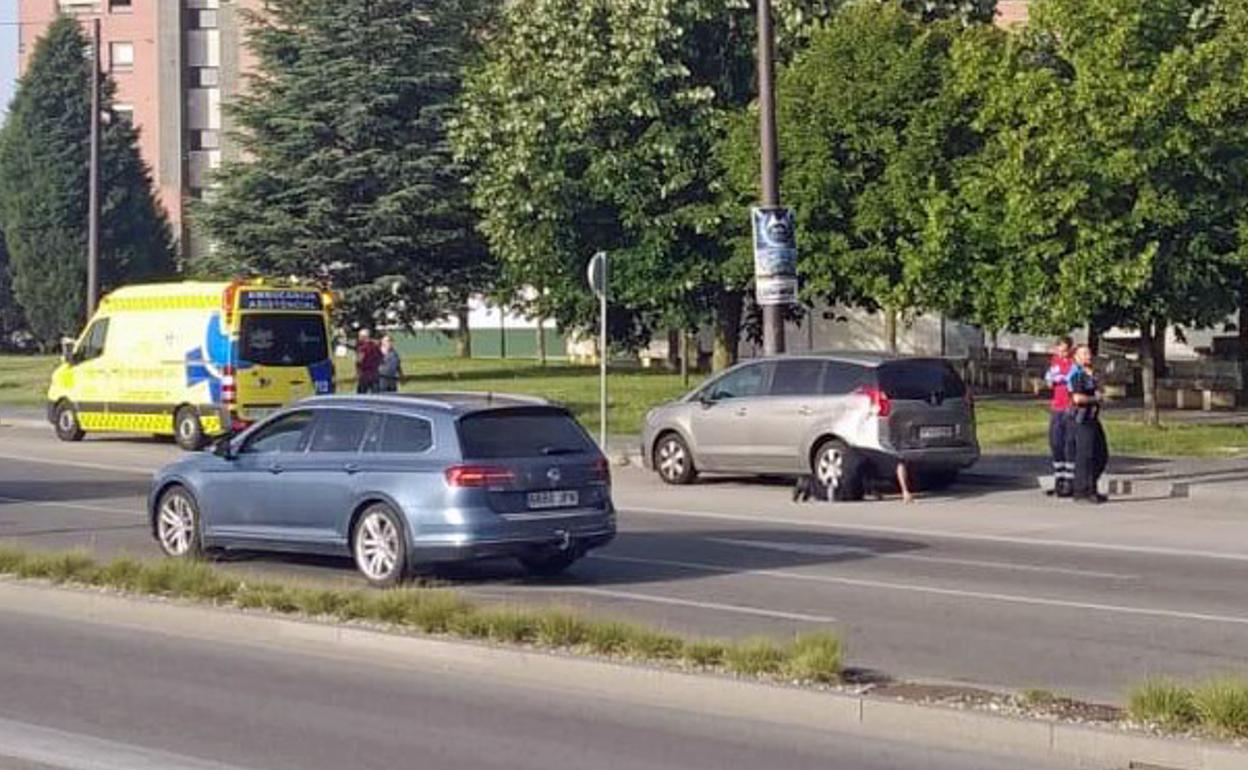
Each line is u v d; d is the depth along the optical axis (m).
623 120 37.81
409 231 47.88
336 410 15.95
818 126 32.81
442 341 71.19
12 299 79.38
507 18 41.88
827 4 36.72
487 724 9.82
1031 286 28.75
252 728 9.75
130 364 32.84
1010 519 20.98
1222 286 29.00
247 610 12.96
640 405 36.81
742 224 35.97
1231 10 27.89
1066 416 22.92
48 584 14.28
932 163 32.16
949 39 32.88
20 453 31.78
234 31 83.06
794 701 9.88
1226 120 27.73
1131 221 27.58
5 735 9.59
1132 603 14.38
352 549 15.51
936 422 23.02
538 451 15.25
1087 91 27.31
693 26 37.38
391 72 47.72
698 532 19.72
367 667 11.56
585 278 39.34
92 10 90.50
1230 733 8.68
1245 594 14.93
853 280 32.94
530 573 16.14
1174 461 26.02
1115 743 8.75
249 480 16.34
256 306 31.02
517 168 38.28
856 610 13.97
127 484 25.64
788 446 23.53
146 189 73.94
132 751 9.19
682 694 10.35
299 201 48.22
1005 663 11.55
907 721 9.45
